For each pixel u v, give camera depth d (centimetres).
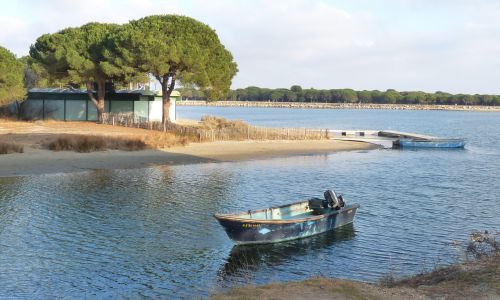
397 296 1187
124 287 1541
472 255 1791
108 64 5416
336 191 3161
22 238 2009
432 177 3797
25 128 5353
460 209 2670
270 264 1777
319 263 1792
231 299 1193
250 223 1912
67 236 2048
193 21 5622
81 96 6450
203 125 6456
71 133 4972
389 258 1850
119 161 4016
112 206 2580
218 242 2009
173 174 3616
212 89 5672
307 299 1180
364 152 5462
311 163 4434
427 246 1995
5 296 1452
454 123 13975
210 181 3381
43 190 2923
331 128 10306
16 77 5366
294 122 12619
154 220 2323
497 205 2775
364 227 2283
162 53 5103
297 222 2028
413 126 11950
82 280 1589
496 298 1129
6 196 2745
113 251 1875
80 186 3069
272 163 4353
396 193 3125
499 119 17588
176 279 1616
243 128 5869
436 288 1233
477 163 4738
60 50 5650
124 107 6500
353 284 1302
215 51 5638
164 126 5566
